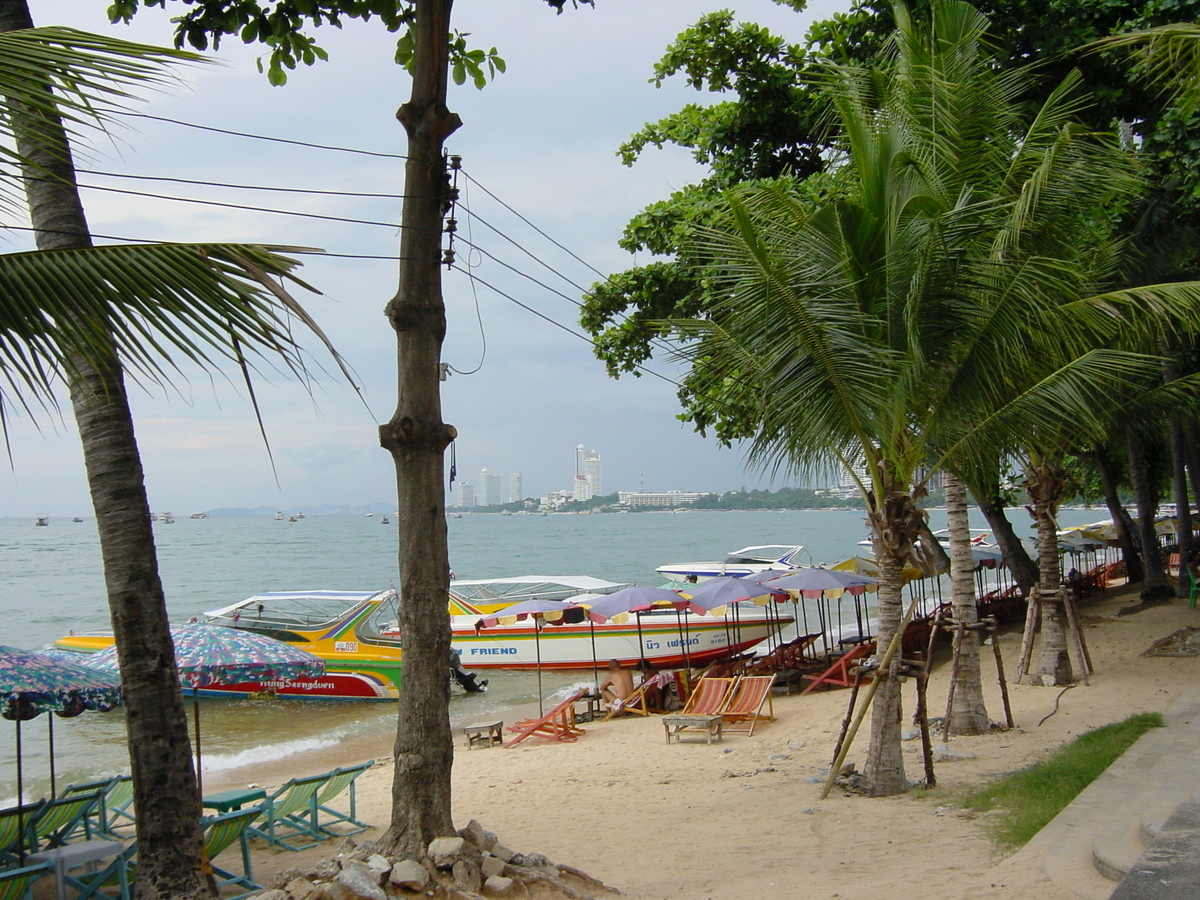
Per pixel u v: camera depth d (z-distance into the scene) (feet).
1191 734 32.83
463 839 22.98
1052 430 31.09
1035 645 62.75
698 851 27.50
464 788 41.73
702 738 49.24
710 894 22.62
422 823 22.81
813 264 30.40
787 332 29.40
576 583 83.35
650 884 24.16
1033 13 51.70
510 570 215.51
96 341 13.33
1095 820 23.85
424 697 23.27
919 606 108.27
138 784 20.97
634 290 61.05
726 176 59.21
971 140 34.17
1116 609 75.92
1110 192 32.55
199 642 32.35
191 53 13.32
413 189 24.23
